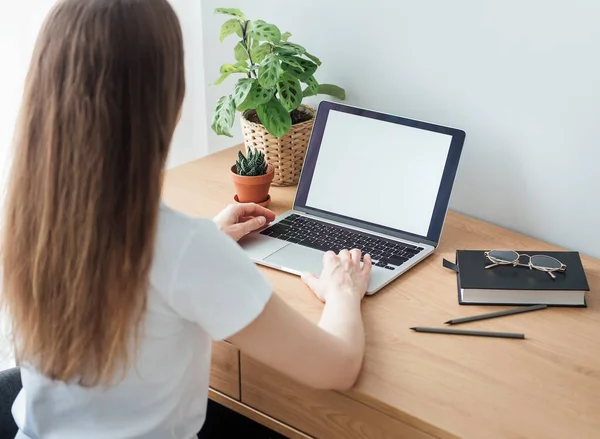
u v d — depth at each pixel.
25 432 1.09
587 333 1.24
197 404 1.09
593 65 1.39
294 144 1.67
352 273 1.31
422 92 1.63
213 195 1.68
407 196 1.50
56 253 0.91
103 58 0.86
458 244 1.52
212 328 0.97
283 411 1.25
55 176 0.89
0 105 2.06
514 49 1.47
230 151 1.92
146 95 0.88
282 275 1.39
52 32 0.88
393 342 1.21
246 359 1.26
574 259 1.38
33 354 0.98
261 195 1.61
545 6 1.40
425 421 1.05
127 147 0.88
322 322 1.16
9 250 0.95
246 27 1.64
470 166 1.63
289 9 1.77
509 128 1.54
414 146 1.50
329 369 1.04
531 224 1.59
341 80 1.75
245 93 1.55
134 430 1.03
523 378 1.13
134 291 0.91
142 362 0.98
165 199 1.66
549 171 1.52
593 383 1.12
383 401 1.08
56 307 0.93
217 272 0.94
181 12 2.02
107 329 0.92
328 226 1.54
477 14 1.49
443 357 1.17
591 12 1.35
